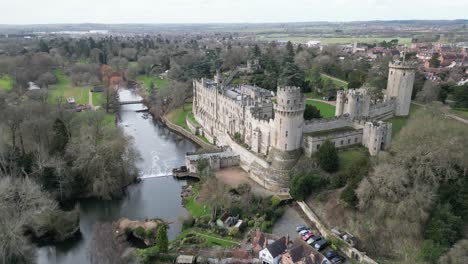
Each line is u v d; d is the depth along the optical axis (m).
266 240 87.94
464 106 158.88
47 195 105.56
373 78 199.75
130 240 96.75
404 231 86.06
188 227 99.44
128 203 115.38
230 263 84.38
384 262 83.44
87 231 101.94
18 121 130.62
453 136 97.81
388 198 90.75
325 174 111.81
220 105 162.12
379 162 98.88
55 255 93.69
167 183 128.50
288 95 113.31
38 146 117.94
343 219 95.44
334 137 120.06
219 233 95.50
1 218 84.19
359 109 135.25
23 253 83.50
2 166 113.38
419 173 92.38
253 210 103.06
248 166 131.88
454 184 91.69
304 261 80.31
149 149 162.12
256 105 138.25
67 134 127.44
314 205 104.12
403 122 145.00
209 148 150.50
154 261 85.88
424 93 168.62
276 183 116.75
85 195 118.12
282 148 119.44
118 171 122.62
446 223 83.19
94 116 144.38
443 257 76.12
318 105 183.62
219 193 105.75
